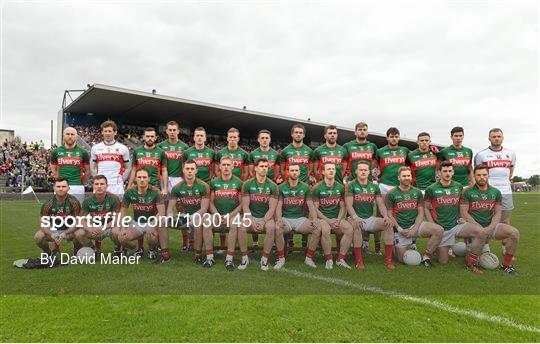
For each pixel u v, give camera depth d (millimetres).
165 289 3957
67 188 5230
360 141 6664
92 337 2838
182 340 2803
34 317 3199
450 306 3594
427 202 5609
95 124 21000
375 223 5547
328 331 2988
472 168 6414
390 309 3488
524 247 6688
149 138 6297
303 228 5293
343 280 4438
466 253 5414
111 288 3973
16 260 5215
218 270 4828
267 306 3498
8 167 20703
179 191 5609
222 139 25797
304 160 6570
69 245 6375
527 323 3215
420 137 6379
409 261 5332
